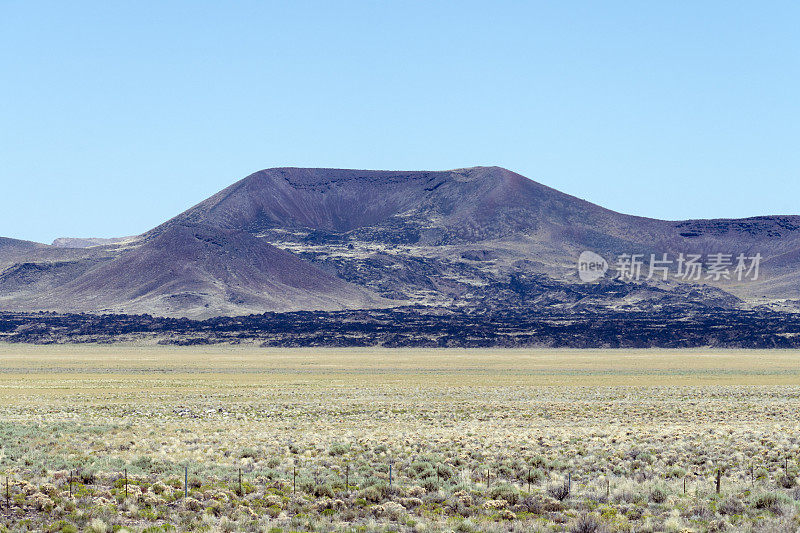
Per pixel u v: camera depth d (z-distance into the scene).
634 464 78.00
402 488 65.62
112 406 153.62
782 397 177.88
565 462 79.25
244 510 57.16
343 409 148.12
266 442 96.69
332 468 76.31
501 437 99.50
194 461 79.81
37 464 74.62
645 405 154.50
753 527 52.22
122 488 63.31
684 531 51.31
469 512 58.66
